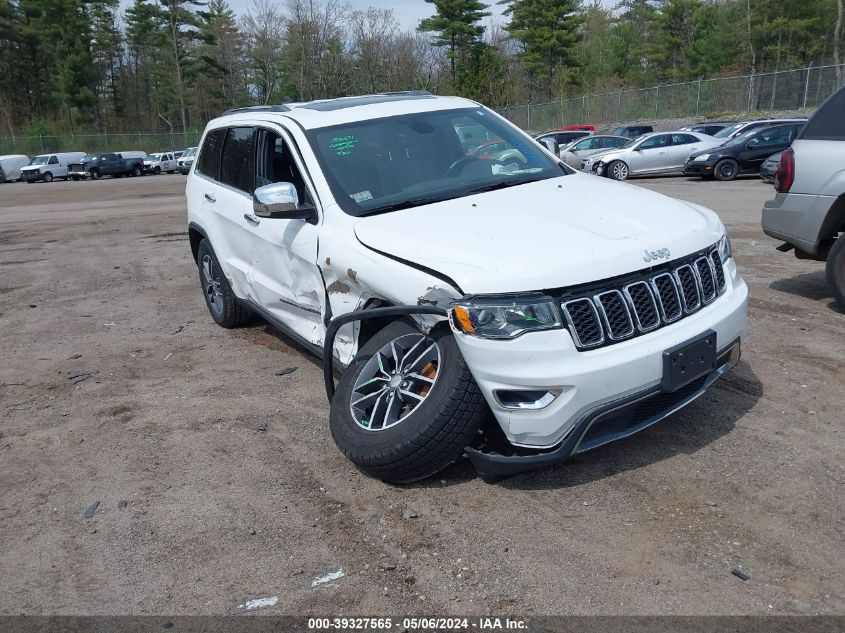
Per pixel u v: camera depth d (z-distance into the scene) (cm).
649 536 321
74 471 421
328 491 380
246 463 415
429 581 304
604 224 372
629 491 356
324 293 440
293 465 410
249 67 8206
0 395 550
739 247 907
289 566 320
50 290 925
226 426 466
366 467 368
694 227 383
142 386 550
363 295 396
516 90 5825
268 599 300
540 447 335
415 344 378
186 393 529
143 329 709
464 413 344
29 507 385
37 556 341
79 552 341
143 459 429
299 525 351
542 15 6131
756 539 313
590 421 329
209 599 302
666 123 3959
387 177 448
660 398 353
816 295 663
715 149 2039
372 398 389
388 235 383
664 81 6469
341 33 6144
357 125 482
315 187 444
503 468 341
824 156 588
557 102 4819
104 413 502
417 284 350
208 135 657
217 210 600
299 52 6209
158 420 483
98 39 8394
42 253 1260
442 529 339
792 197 611
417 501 364
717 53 6147
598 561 307
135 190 3097
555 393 325
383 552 326
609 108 4522
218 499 379
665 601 281
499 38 6975
